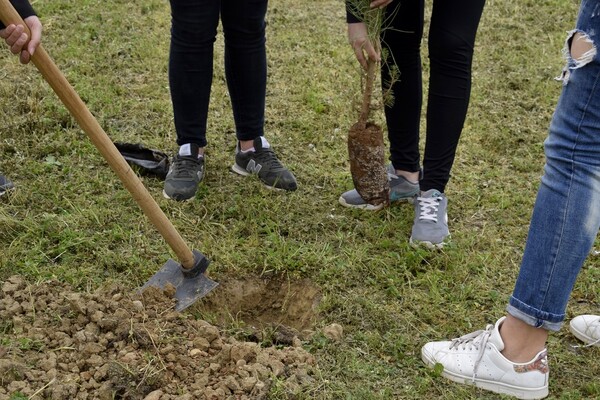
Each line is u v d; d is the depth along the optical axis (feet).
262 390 8.21
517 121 15.29
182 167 12.21
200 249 10.92
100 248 10.71
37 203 11.63
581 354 9.38
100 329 8.82
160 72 16.15
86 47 16.72
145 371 8.29
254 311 10.55
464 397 8.53
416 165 12.25
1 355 8.52
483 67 17.37
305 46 17.78
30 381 8.19
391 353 9.22
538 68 17.40
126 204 11.80
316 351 9.09
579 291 10.49
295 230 11.51
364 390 8.48
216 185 12.57
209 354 8.87
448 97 10.90
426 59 17.74
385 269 10.70
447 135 11.11
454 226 11.94
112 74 15.87
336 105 15.25
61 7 18.47
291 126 14.56
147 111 14.61
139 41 17.25
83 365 8.40
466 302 10.15
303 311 10.41
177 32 11.58
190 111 12.18
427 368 8.92
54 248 10.69
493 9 20.33
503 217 12.23
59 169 12.60
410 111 11.78
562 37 19.03
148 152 12.96
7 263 10.20
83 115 8.45
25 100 14.25
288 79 16.25
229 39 11.95
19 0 8.57
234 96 12.40
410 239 11.35
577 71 7.39
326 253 11.00
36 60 8.16
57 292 9.75
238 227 11.45
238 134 12.73
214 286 9.71
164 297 9.53
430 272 10.66
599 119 7.39
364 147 11.16
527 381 8.46
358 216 11.98
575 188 7.61
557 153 7.70
